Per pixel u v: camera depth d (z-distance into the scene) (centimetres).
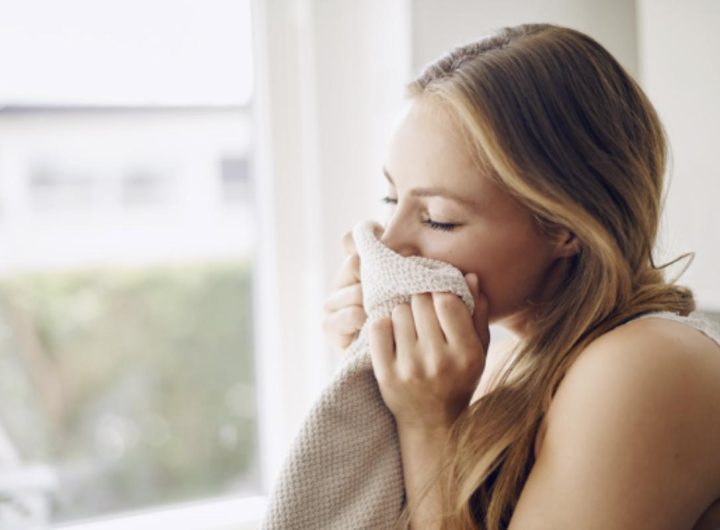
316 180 117
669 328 66
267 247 121
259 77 118
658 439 60
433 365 67
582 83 71
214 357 152
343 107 117
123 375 148
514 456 68
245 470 150
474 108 68
